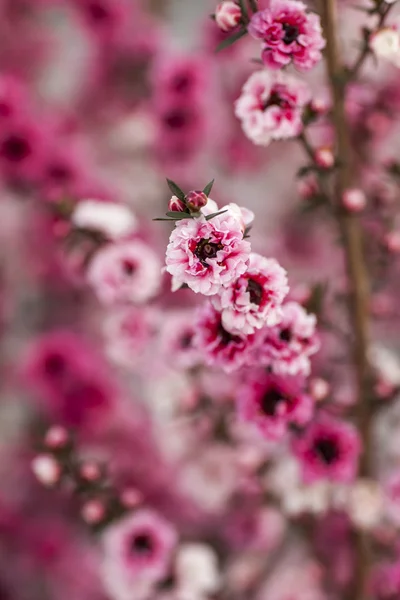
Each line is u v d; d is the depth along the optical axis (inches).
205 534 16.7
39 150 14.9
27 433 18.7
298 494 13.5
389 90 13.9
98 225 13.1
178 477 17.1
